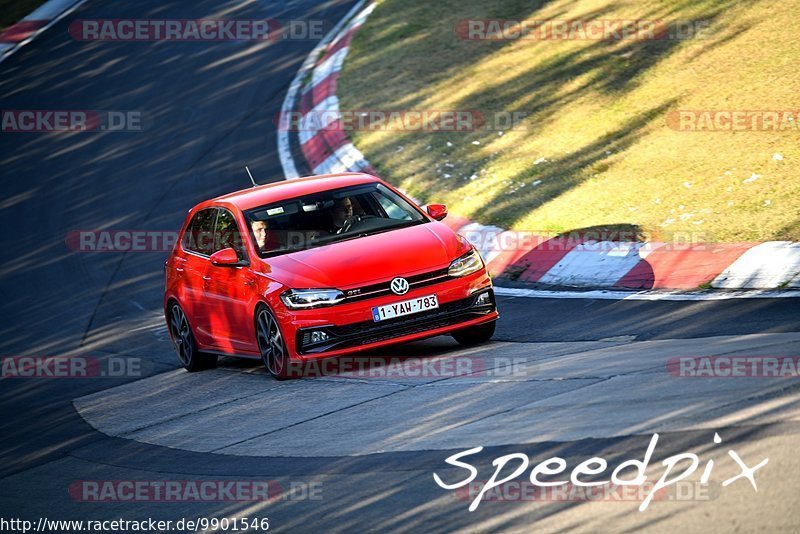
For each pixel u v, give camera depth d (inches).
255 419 1122.0
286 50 3548.2
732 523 629.9
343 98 2864.2
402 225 1325.0
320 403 1122.0
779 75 1955.0
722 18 2319.1
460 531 701.9
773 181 1576.0
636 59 2319.1
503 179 2026.3
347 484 844.0
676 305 1288.1
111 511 927.0
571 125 2166.6
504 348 1235.2
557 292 1503.4
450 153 2262.6
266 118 2989.7
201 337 1488.7
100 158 2965.1
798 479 668.7
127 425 1258.6
